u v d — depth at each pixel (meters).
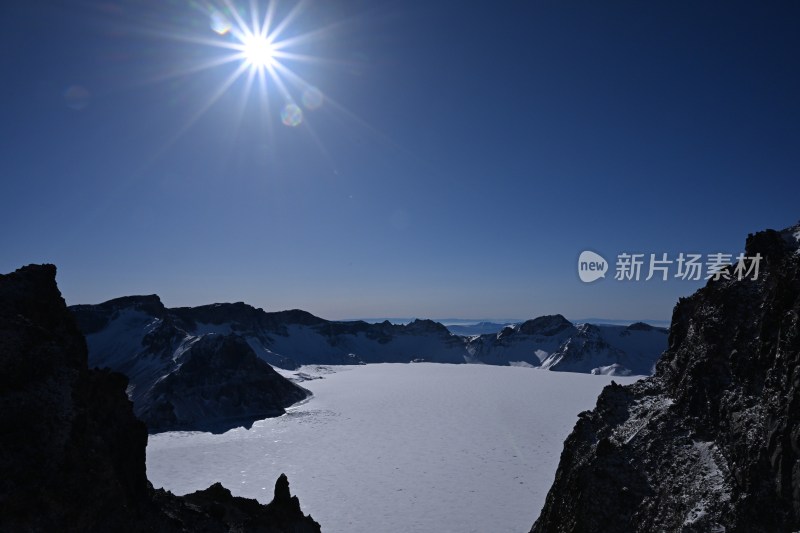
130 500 26.55
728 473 28.61
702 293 45.69
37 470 19.53
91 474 21.30
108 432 26.91
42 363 23.25
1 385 21.17
